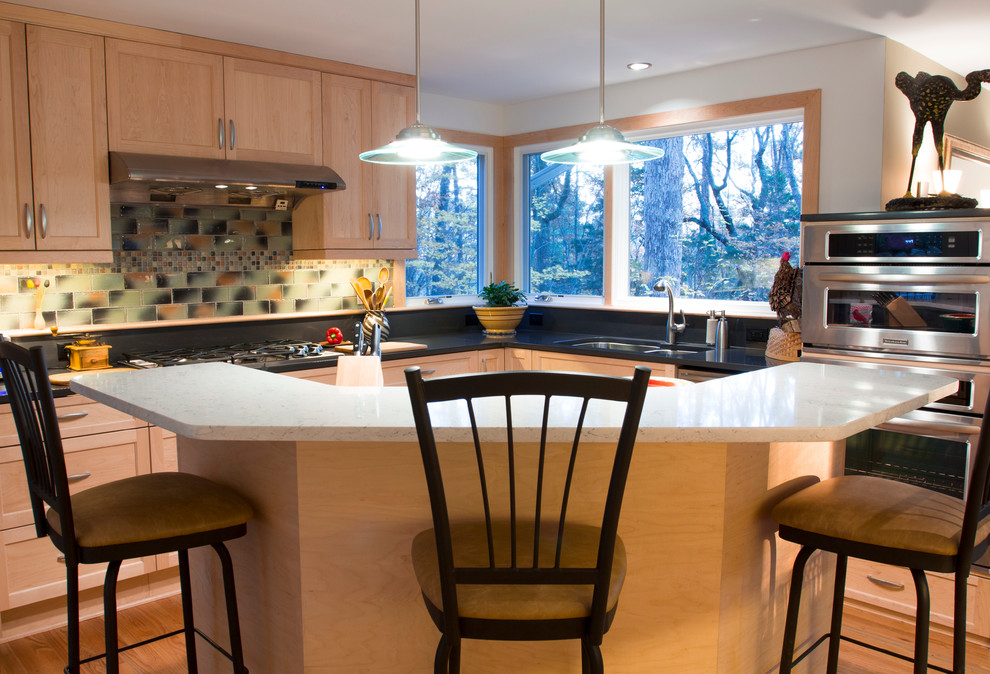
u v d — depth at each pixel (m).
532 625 1.44
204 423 1.65
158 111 3.43
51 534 1.91
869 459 3.22
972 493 1.67
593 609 1.43
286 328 4.20
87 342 3.39
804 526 1.86
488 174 5.19
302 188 3.74
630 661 1.88
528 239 5.27
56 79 3.16
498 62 4.01
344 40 3.61
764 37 3.57
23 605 2.95
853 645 2.88
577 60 3.97
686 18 3.28
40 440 1.81
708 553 1.84
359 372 2.96
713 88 4.14
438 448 1.82
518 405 1.84
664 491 1.83
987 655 2.81
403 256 4.41
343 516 1.83
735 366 3.54
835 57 3.70
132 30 3.33
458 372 4.33
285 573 1.89
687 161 4.47
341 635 1.86
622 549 1.64
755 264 4.22
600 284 4.91
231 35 3.51
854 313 3.23
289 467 1.84
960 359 2.96
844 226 3.22
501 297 4.85
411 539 1.86
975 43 3.67
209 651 2.29
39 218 3.15
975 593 2.87
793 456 2.12
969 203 3.18
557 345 4.29
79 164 3.25
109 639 1.80
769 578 2.05
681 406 1.83
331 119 4.00
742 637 1.95
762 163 4.16
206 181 3.43
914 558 1.73
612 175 4.71
